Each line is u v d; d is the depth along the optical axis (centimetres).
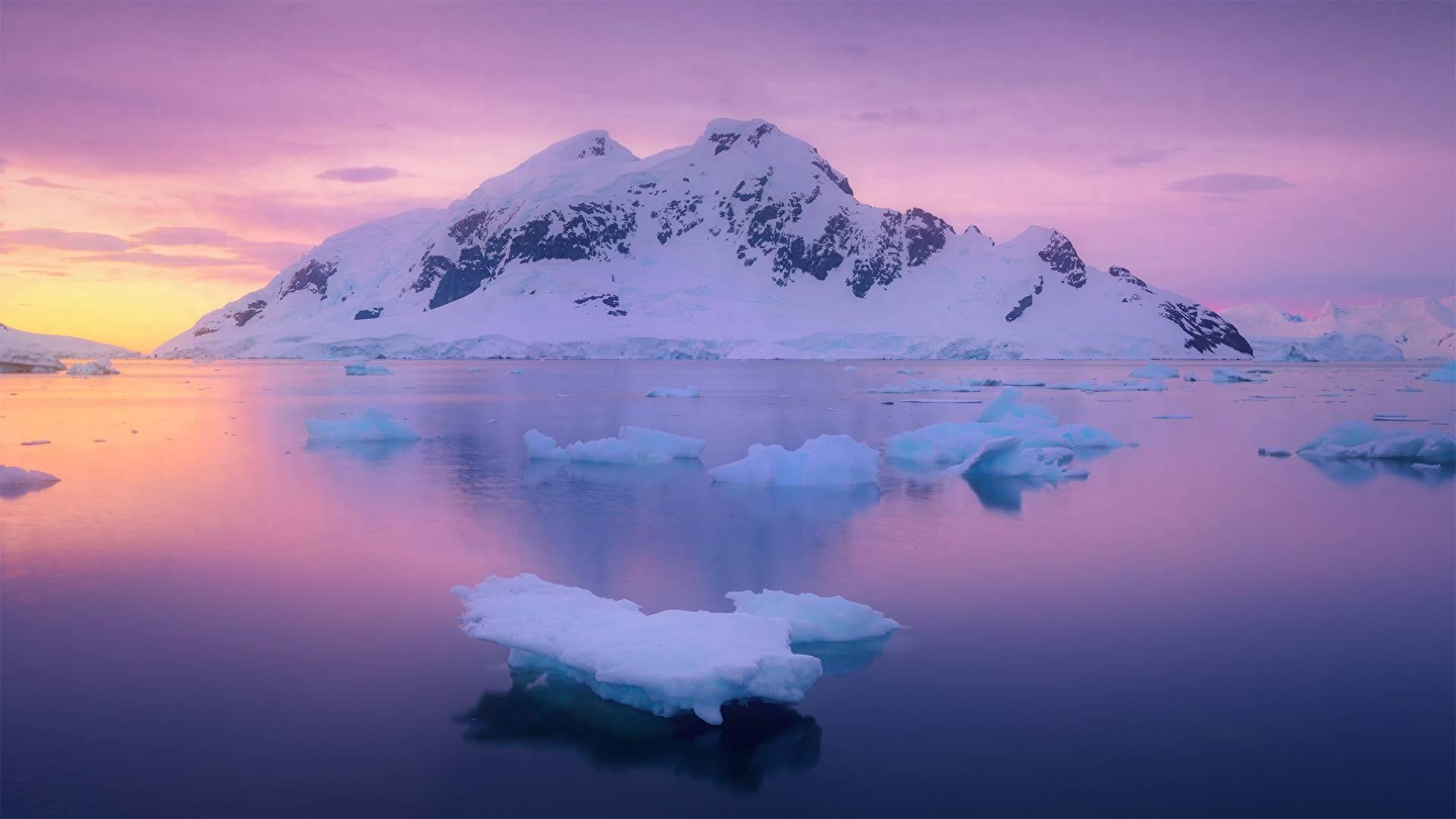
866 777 734
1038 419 2988
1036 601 1191
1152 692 891
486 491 2033
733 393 6588
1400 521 1700
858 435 3388
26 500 1917
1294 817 671
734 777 736
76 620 1107
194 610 1147
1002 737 798
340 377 9575
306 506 1850
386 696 884
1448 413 4456
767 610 1072
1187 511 1789
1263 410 4697
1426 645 1022
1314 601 1194
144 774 733
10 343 19288
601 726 827
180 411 4562
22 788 710
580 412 4584
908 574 1319
